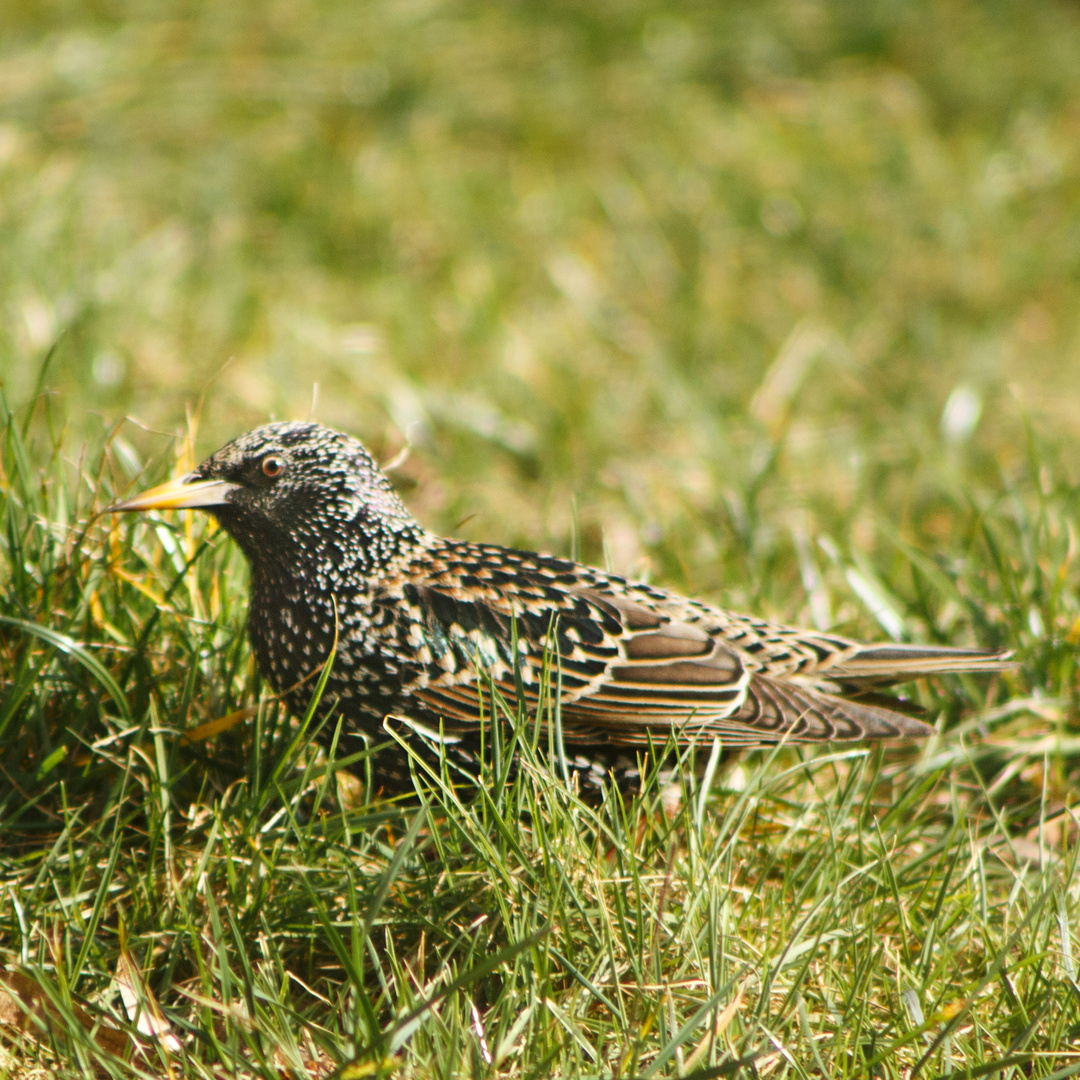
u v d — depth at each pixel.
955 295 15.77
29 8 18.22
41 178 15.26
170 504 7.24
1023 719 8.62
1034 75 19.89
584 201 16.66
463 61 18.61
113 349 12.34
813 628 9.57
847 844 7.11
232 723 7.31
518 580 7.50
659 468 12.45
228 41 18.20
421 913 6.27
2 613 7.47
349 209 15.83
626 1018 5.68
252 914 6.24
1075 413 13.79
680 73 18.97
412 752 6.48
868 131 18.41
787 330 15.06
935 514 12.14
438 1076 5.30
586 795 7.48
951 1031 5.47
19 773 7.11
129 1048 5.71
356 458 7.33
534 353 13.96
